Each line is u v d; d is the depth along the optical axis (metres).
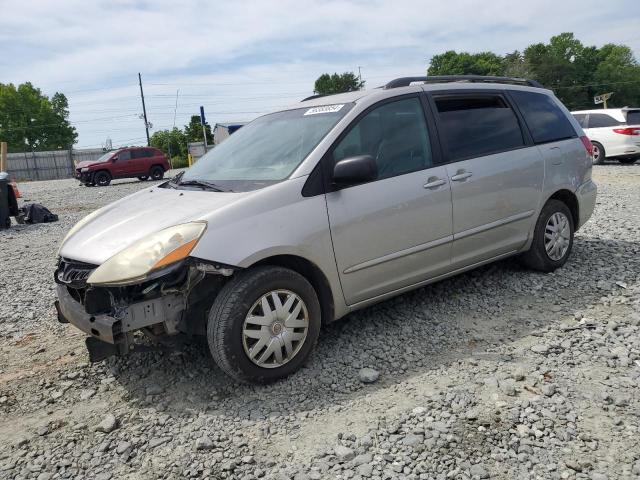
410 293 4.86
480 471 2.45
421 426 2.82
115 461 2.75
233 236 3.21
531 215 4.87
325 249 3.53
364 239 3.71
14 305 5.62
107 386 3.59
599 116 16.98
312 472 2.53
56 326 4.89
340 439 2.78
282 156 3.82
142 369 3.77
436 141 4.23
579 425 2.75
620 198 9.95
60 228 11.62
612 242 6.23
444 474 2.46
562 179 5.09
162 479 2.58
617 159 17.38
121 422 3.12
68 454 2.84
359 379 3.40
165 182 4.52
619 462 2.46
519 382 3.22
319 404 3.15
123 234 3.37
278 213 3.38
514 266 5.38
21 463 2.80
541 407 2.92
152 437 2.94
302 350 3.49
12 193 12.30
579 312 4.23
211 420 3.05
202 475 2.58
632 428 2.70
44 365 4.01
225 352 3.18
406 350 3.77
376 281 3.87
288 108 4.54
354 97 4.09
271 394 3.30
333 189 3.61
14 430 3.13
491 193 4.47
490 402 3.02
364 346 3.86
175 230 3.15
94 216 4.00
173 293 3.18
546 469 2.45
